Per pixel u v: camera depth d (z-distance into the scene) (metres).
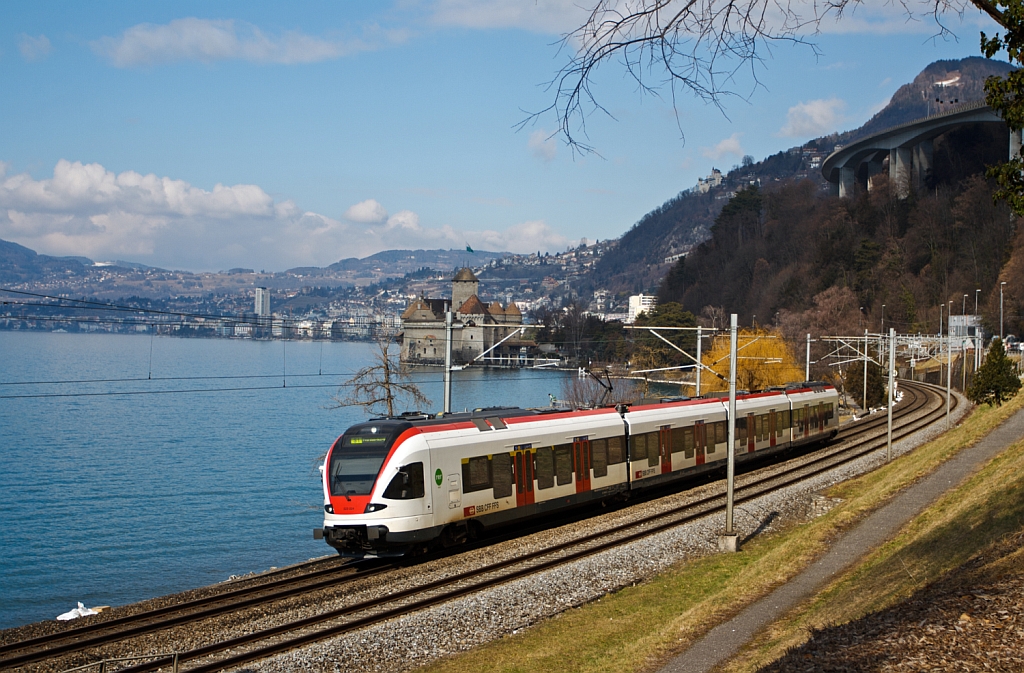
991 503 22.20
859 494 34.53
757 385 78.19
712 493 35.31
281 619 18.92
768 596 19.50
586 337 154.75
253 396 130.00
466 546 26.08
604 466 31.31
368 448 24.39
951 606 13.05
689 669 15.16
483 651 17.41
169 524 49.72
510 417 28.22
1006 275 116.19
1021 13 12.15
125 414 106.44
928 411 72.25
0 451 76.06
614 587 22.16
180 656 16.53
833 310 118.88
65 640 18.16
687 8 9.26
